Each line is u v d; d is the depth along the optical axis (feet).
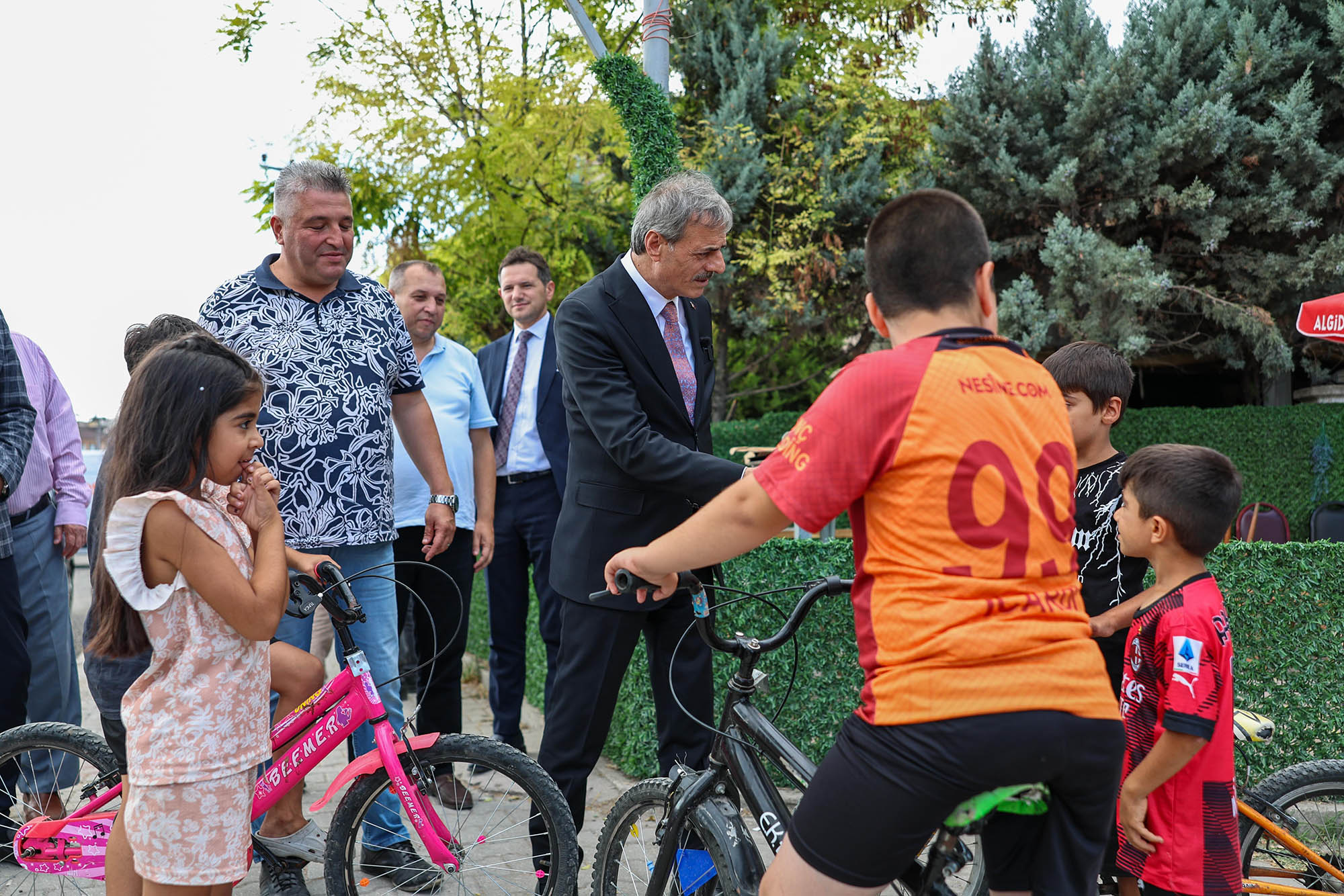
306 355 10.19
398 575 13.41
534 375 14.70
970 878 7.38
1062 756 5.01
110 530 6.98
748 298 36.78
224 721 7.36
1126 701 8.03
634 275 9.32
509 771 9.02
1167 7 32.94
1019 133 32.50
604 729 9.48
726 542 5.69
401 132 33.06
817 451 5.30
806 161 34.99
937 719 5.01
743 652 7.21
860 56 38.24
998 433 5.18
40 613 12.48
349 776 8.86
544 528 14.26
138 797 7.25
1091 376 8.86
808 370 41.68
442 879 9.72
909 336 5.65
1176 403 42.34
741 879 6.75
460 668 13.64
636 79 22.88
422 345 13.84
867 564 5.41
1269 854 8.99
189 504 7.10
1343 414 32.58
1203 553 7.77
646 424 9.02
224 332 10.06
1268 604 12.84
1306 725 12.85
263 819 9.66
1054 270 32.91
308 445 10.12
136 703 7.33
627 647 9.32
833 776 5.42
